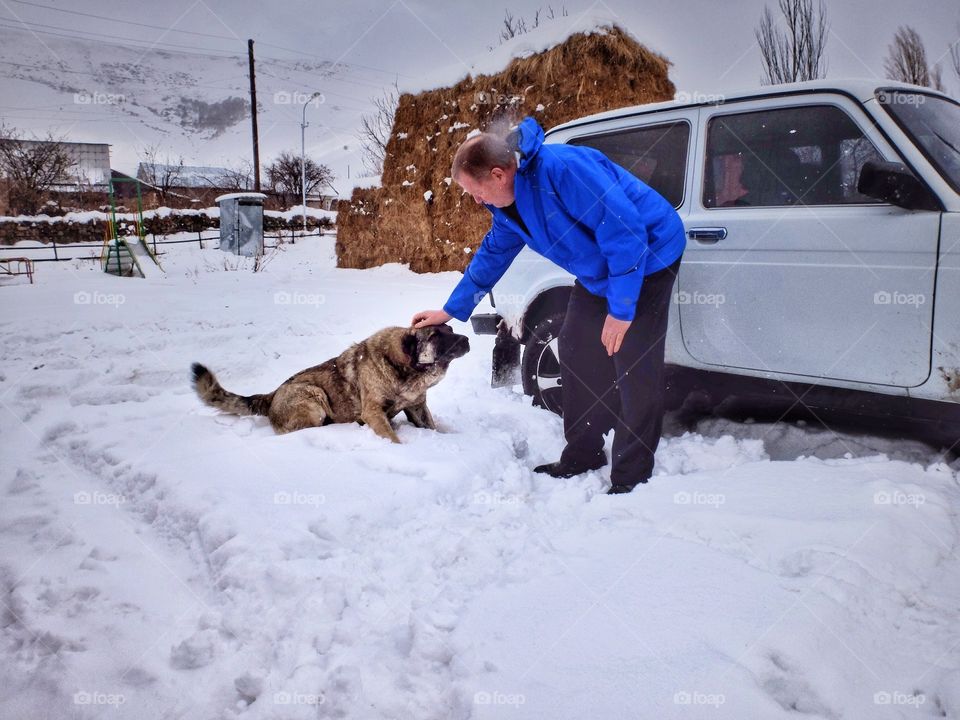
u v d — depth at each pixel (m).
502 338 4.91
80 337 7.54
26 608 2.39
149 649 2.17
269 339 7.60
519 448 3.95
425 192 13.89
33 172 33.16
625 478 3.11
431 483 3.16
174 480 3.21
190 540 2.85
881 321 3.00
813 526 2.45
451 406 4.72
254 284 13.47
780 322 3.31
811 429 3.63
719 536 2.50
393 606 2.25
